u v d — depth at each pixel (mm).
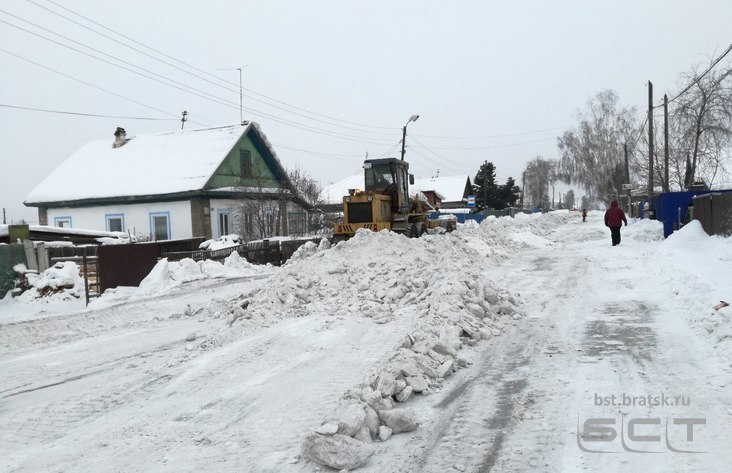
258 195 29906
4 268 15070
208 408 5922
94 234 22438
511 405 5477
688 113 29359
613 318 8992
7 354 9227
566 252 20547
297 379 6668
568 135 68562
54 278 15242
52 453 5012
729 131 28375
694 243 16797
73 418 5922
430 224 26094
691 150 31172
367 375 6484
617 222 21891
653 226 24438
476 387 6070
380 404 5281
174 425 5504
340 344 8203
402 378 6043
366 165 22531
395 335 8492
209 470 4453
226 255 22281
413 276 11742
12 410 6258
